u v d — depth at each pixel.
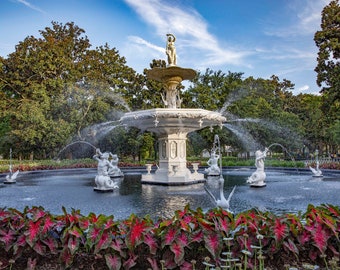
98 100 23.86
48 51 24.31
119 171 14.48
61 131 22.02
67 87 23.55
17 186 10.93
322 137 37.19
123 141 26.31
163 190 9.14
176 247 2.90
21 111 22.38
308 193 8.09
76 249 2.98
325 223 3.09
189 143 29.47
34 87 23.00
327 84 21.81
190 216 3.17
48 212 3.40
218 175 14.03
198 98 24.78
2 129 25.61
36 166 17.03
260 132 27.33
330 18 21.25
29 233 3.09
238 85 25.64
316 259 3.15
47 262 3.23
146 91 26.89
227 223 3.08
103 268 3.10
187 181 10.62
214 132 24.73
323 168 14.74
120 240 3.01
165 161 11.24
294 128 28.50
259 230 3.10
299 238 3.13
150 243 2.96
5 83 25.14
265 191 8.55
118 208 6.32
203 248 3.08
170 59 11.77
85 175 16.33
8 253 3.31
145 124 11.11
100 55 28.86
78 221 3.20
